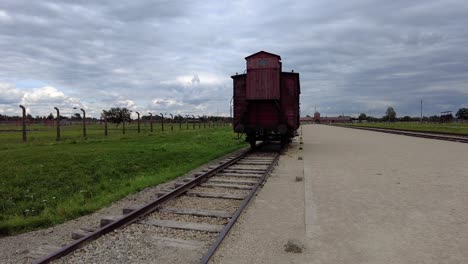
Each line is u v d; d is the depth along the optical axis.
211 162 15.62
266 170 11.79
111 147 18.22
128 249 5.11
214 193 8.73
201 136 30.77
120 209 7.90
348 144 24.61
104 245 5.25
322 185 9.41
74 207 8.00
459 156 16.41
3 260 5.03
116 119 52.31
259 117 19.58
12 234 6.47
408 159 15.30
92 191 10.30
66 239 5.92
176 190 8.48
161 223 6.28
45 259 4.55
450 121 110.12
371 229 5.75
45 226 6.91
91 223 6.88
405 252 4.78
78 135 30.05
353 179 10.29
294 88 19.33
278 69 18.75
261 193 8.59
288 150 19.86
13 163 12.21
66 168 12.03
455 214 6.59
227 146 23.41
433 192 8.48
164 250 5.06
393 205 7.25
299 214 6.70
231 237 5.45
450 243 5.10
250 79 19.12
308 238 5.37
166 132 36.81
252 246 5.06
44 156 13.69
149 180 10.97
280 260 4.56
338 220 6.25
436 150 19.56
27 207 8.64
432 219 6.28
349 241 5.22
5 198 9.02
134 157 15.06
